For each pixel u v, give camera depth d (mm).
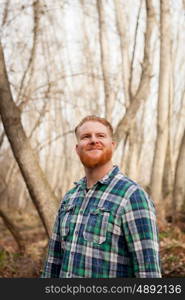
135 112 5656
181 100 15703
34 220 14930
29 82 9406
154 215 2117
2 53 4684
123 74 10633
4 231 11531
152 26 6516
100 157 2242
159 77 9672
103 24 10406
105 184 2223
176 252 6211
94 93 16047
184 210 9250
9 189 19359
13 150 4656
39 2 8109
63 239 2297
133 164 10875
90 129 2285
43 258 6207
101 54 10367
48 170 24891
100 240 2092
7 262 6836
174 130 16484
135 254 2029
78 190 2400
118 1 10688
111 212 2102
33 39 8781
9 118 4598
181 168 10102
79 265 2137
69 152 20516
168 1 8578
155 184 10312
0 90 4543
